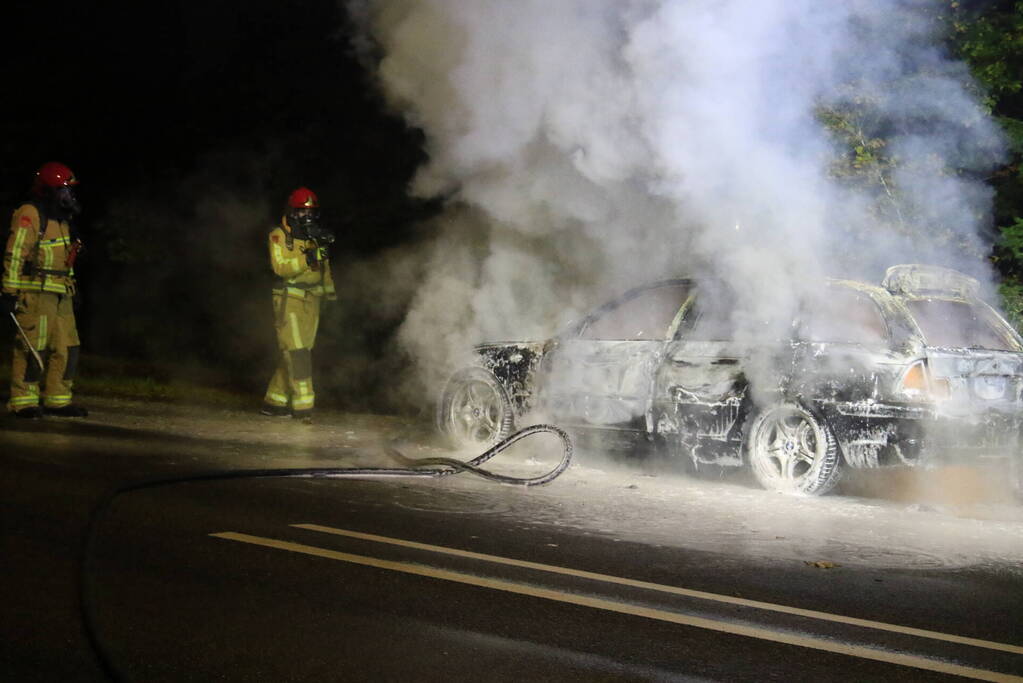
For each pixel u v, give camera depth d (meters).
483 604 5.16
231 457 8.94
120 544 6.03
